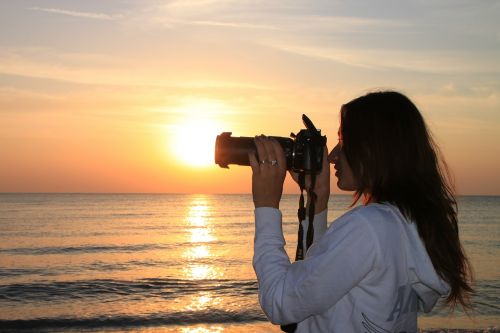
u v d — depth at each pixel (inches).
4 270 920.3
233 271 924.0
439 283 67.0
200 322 534.0
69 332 499.5
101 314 566.9
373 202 71.1
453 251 68.7
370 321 63.6
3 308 599.8
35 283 770.2
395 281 63.8
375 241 62.6
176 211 3437.5
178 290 716.7
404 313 66.2
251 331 498.0
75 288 730.8
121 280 801.6
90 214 2878.9
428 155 69.1
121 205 4301.2
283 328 71.2
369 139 68.6
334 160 77.9
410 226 66.2
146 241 1510.8
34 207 3617.1
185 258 1124.5
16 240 1482.5
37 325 521.0
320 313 65.4
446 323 503.8
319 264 63.1
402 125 68.3
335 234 64.7
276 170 74.6
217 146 78.8
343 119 72.5
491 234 1768.0
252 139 78.2
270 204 74.2
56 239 1519.4
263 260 70.4
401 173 67.7
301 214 83.3
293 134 83.0
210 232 1877.5
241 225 2245.3
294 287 64.6
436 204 67.5
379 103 69.5
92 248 1304.1
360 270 62.4
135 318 548.7
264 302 67.9
